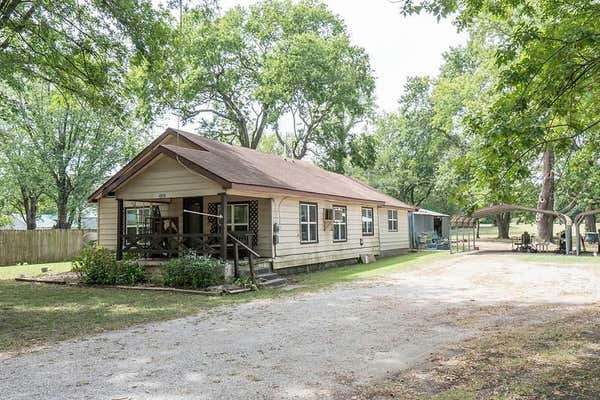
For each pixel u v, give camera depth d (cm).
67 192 2942
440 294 1115
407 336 697
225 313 925
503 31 2469
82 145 2911
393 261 2169
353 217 2162
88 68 1441
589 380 483
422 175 4656
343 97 3188
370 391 468
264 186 1453
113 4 1323
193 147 1705
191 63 3084
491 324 768
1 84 2411
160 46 1448
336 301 1038
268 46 3550
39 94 2659
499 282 1319
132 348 660
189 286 1291
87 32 1404
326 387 482
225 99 3484
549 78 514
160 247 1620
